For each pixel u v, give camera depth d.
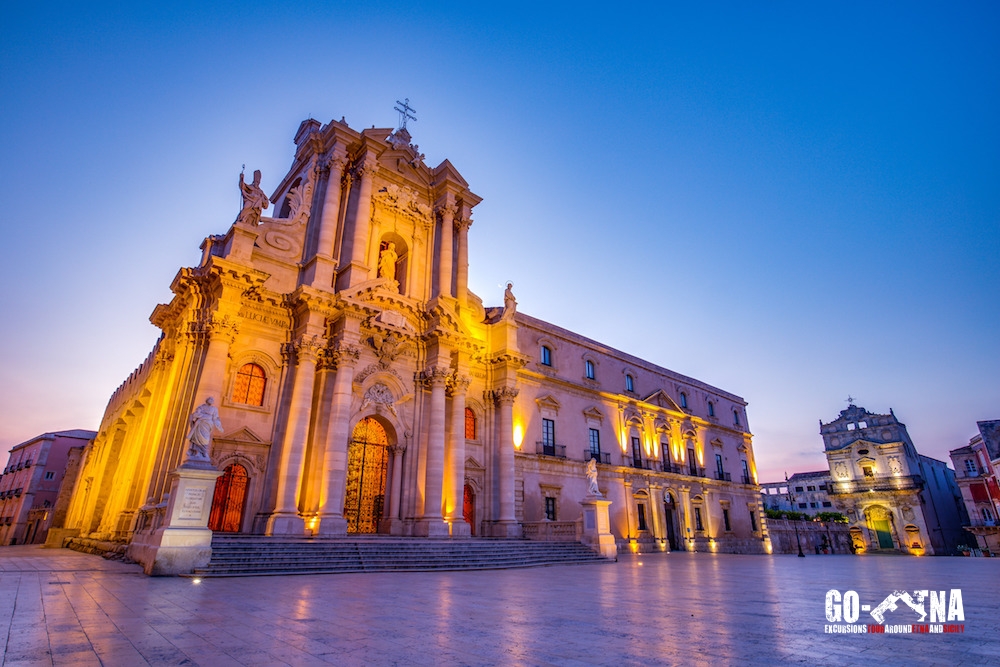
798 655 6.18
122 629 7.47
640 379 44.31
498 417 31.47
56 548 32.06
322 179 28.84
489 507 29.89
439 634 7.42
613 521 36.88
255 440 22.69
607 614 9.28
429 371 28.38
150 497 19.50
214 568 15.34
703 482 45.41
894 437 67.88
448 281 31.03
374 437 27.27
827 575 18.30
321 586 13.33
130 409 29.00
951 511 73.81
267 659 5.97
